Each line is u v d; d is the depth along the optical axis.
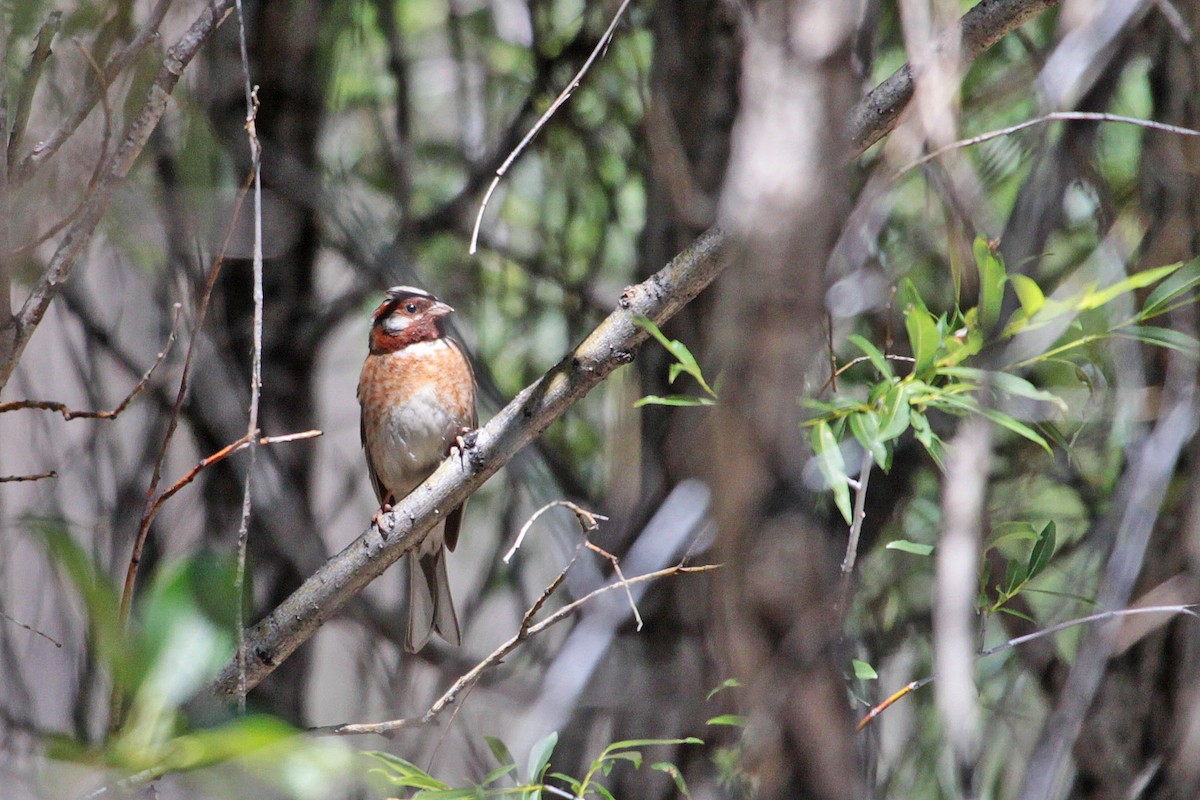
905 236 8.41
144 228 8.26
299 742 3.85
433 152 11.55
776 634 4.55
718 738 8.59
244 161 10.24
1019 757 8.15
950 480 5.24
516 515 11.16
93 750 3.87
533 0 10.85
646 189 9.73
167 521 10.33
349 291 10.98
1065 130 7.01
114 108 7.05
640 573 8.66
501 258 11.23
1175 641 7.04
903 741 9.04
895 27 9.09
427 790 6.21
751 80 4.65
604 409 11.10
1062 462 8.66
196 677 3.92
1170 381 6.55
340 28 10.62
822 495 6.78
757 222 4.52
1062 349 5.69
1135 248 7.23
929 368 5.40
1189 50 6.93
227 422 10.27
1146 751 7.05
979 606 6.49
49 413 10.62
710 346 8.22
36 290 5.91
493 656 6.68
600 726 9.05
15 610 9.66
